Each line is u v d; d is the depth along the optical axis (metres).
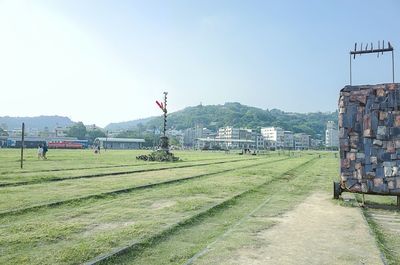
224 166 38.44
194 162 46.47
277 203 14.76
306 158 73.44
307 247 8.34
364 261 7.38
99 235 8.95
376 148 14.41
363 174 14.53
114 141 188.75
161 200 14.79
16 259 7.11
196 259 7.34
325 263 7.24
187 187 18.94
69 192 16.00
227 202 14.40
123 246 8.03
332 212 12.86
